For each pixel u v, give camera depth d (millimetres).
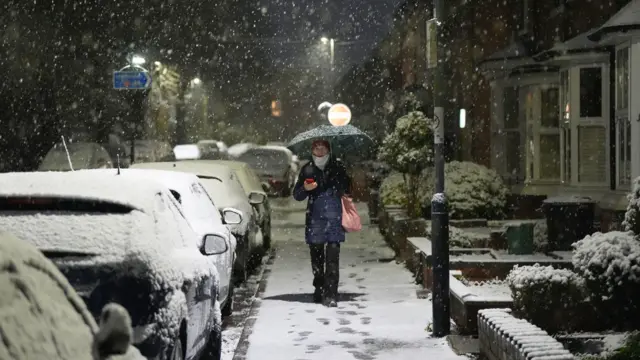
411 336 10805
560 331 9461
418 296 13641
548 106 23750
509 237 13703
